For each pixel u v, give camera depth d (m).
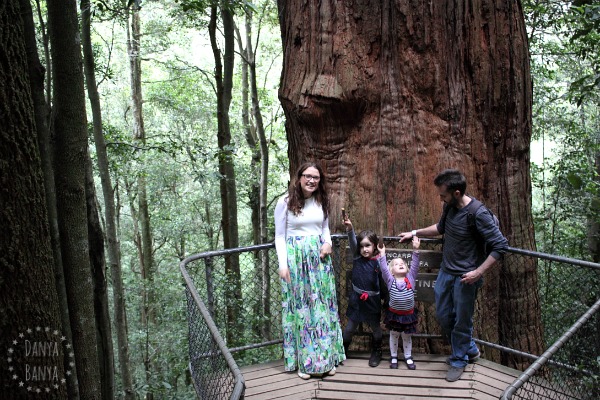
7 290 3.21
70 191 4.24
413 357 4.48
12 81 3.12
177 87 19.75
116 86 21.61
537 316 5.64
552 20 10.83
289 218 4.05
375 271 4.23
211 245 20.19
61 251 4.25
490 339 4.97
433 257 4.37
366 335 4.59
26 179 3.25
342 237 4.62
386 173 4.91
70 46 4.20
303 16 5.14
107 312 5.12
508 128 5.34
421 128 4.89
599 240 11.48
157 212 20.64
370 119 4.97
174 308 16.30
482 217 3.71
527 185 5.59
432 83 4.89
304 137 5.18
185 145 12.39
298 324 4.12
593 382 3.71
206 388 3.70
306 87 5.00
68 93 4.21
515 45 5.30
